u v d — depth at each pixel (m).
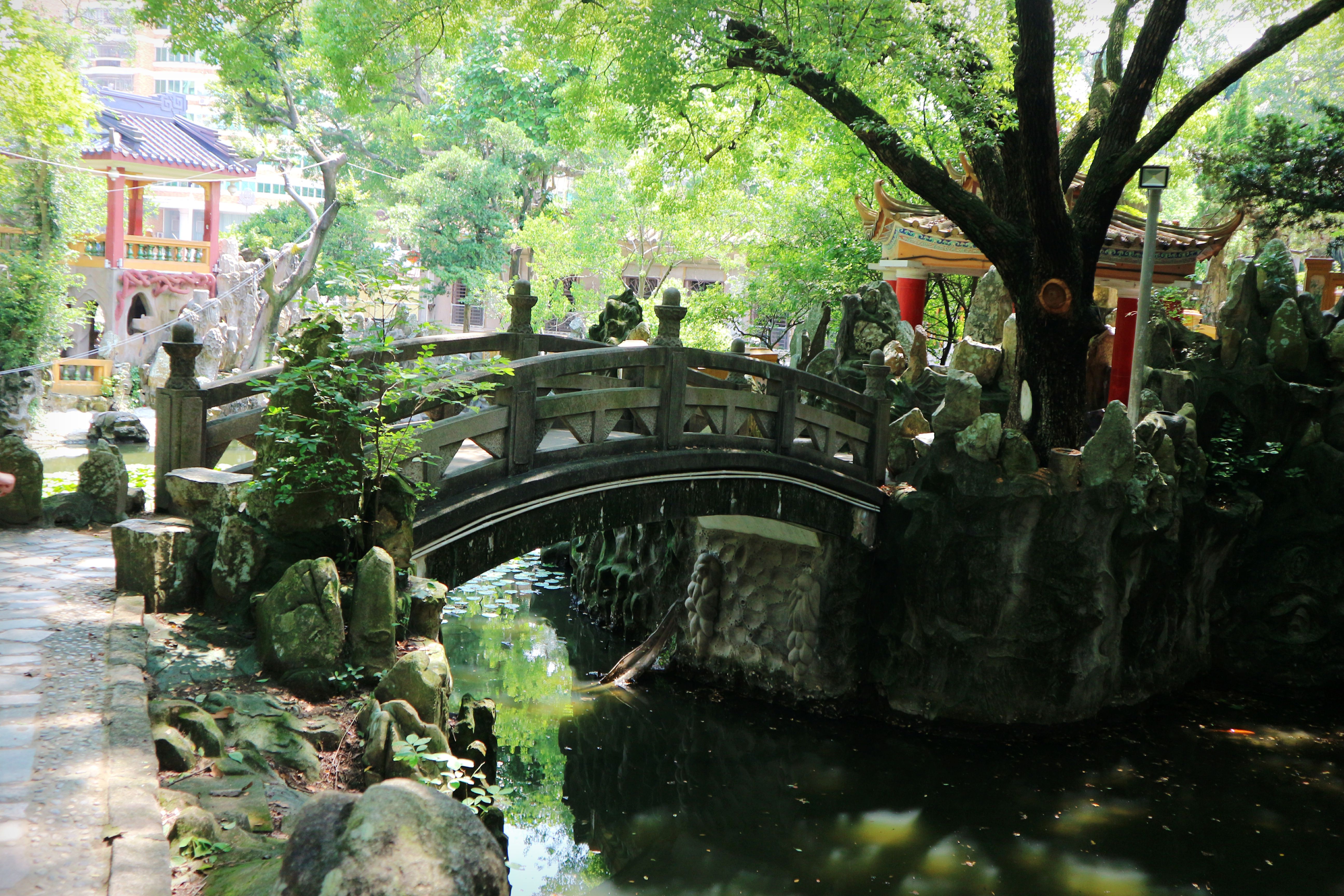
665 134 14.20
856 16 10.48
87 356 22.94
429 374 6.28
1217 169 18.56
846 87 11.09
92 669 4.98
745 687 12.70
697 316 22.86
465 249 33.44
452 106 35.09
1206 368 14.00
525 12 12.71
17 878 3.27
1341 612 13.14
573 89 13.97
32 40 17.02
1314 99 23.75
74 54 19.22
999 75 11.05
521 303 9.55
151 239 25.05
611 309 17.75
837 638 11.98
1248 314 14.02
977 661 11.36
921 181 11.16
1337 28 19.12
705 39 10.85
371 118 35.94
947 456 11.55
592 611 15.67
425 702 5.09
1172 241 15.33
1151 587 12.12
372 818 2.88
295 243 26.88
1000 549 11.20
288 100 26.52
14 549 7.01
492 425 7.39
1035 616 11.23
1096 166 10.89
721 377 14.73
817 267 20.02
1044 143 10.04
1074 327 11.20
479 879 2.90
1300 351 13.51
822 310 16.31
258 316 25.88
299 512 5.85
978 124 10.78
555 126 14.81
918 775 10.47
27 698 4.59
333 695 5.28
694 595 13.09
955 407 11.53
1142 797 10.02
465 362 7.27
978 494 11.16
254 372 7.24
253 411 7.18
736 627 12.80
